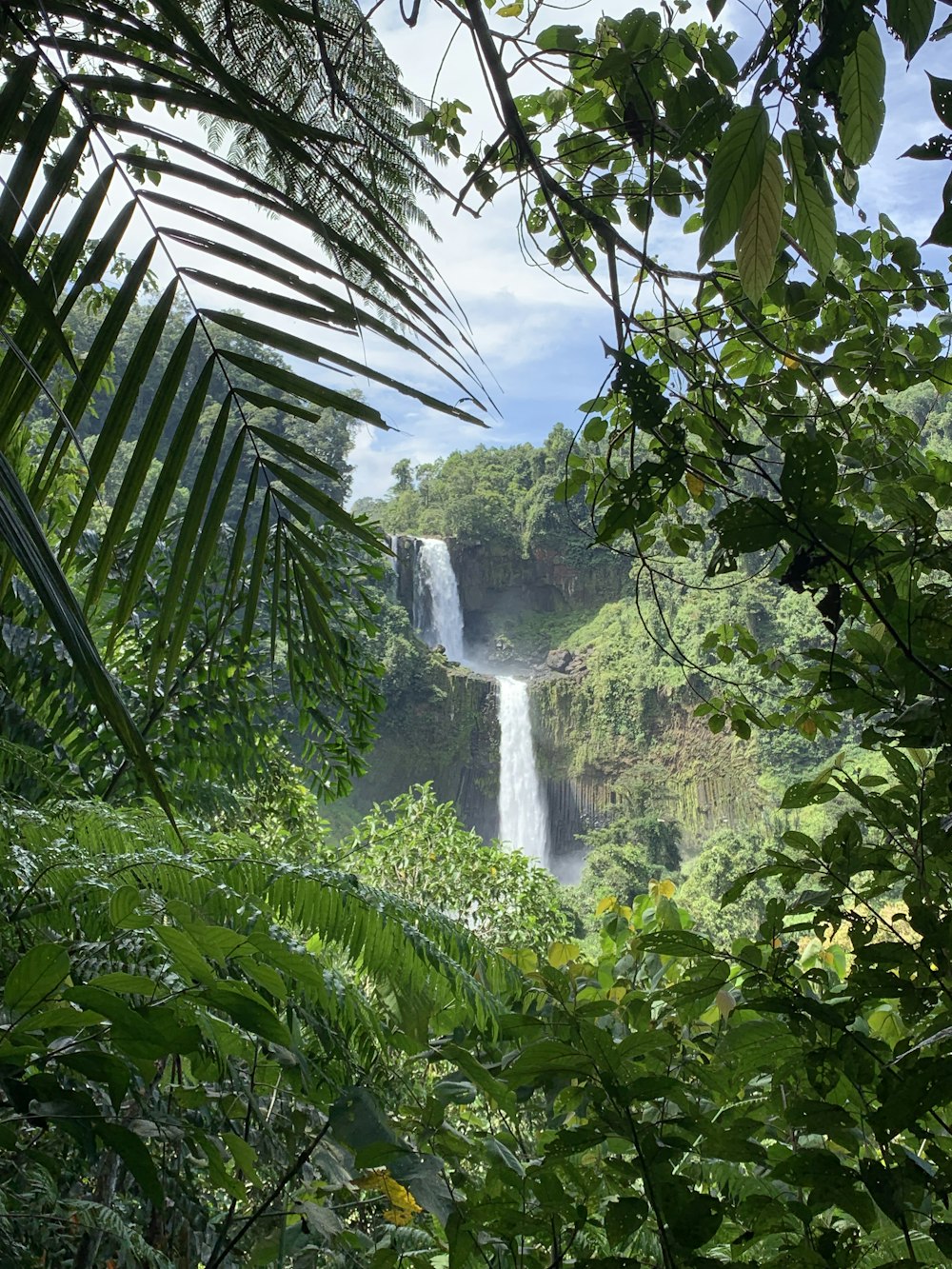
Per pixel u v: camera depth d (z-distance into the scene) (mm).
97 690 518
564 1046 979
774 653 1839
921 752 1134
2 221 728
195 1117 1319
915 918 889
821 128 1095
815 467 988
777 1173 852
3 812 1609
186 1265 1261
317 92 1127
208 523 916
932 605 996
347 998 1491
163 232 838
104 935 1428
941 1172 835
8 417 759
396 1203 1227
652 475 1117
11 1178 995
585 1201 1067
